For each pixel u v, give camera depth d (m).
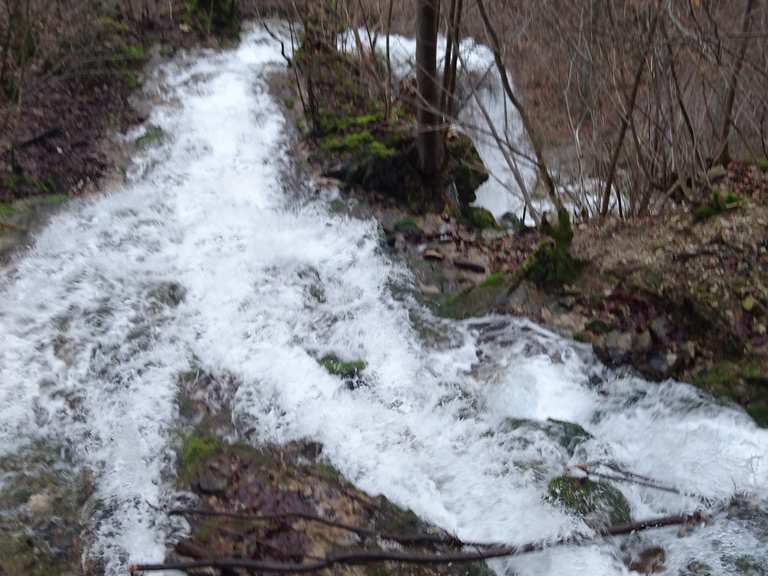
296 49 7.88
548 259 4.67
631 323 4.29
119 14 7.95
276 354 4.23
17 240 4.98
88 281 4.66
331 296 4.75
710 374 3.94
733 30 5.87
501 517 3.36
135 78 7.09
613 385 4.09
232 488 3.38
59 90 6.66
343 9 7.36
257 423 3.78
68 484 3.43
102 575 3.06
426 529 3.29
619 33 5.35
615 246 4.73
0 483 3.38
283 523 3.19
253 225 5.36
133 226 5.24
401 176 5.88
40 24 7.01
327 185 5.88
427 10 5.00
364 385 4.09
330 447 3.68
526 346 4.36
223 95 7.06
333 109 6.75
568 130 7.19
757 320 3.98
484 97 7.86
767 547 3.12
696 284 4.20
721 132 6.02
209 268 4.89
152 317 4.43
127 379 3.99
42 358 4.06
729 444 3.64
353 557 2.92
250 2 9.08
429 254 5.18
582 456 3.67
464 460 3.64
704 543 3.16
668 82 5.25
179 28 8.10
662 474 3.54
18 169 5.60
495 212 6.93
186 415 3.79
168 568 2.88
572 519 3.31
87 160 5.95
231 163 6.09
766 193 4.98
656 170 5.68
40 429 3.67
